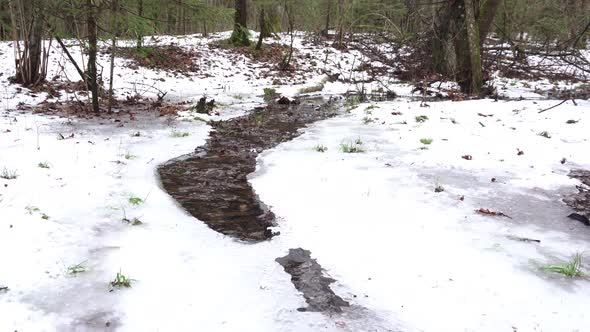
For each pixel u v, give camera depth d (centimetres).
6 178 507
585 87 1606
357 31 2597
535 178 587
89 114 951
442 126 902
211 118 1030
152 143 760
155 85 1429
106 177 558
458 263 362
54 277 323
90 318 280
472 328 279
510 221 451
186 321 282
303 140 816
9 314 276
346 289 325
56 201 461
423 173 610
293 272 350
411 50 1994
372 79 1828
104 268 342
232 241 408
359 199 511
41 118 865
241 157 711
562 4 1720
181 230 425
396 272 348
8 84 1139
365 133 865
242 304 303
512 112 1020
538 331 275
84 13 855
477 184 567
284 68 1950
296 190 544
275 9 2569
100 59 1535
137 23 866
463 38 1502
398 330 277
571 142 763
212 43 2189
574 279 337
